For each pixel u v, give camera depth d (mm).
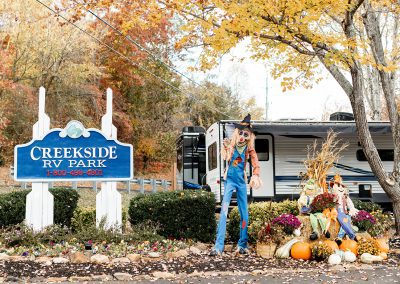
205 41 10250
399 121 12219
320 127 14977
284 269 8023
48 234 9336
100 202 10141
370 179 15914
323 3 9531
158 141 36156
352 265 8477
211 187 15844
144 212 10219
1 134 25188
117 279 7105
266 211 10570
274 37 10219
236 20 9383
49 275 7188
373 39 11867
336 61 10180
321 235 9266
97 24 26656
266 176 15516
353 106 11719
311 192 9758
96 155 10266
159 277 7254
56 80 26453
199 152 18453
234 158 9641
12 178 24641
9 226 9773
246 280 7133
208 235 10422
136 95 35094
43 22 24297
